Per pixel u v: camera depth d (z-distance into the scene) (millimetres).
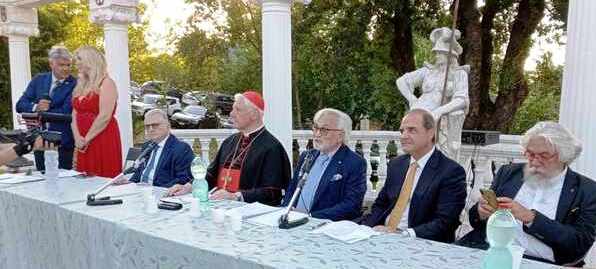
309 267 1657
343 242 1972
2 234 3102
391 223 2785
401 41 9391
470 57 7988
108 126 4109
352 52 9500
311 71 10812
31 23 7875
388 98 10086
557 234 2184
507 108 8547
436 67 4578
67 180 3402
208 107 13484
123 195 2904
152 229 2154
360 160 3068
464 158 5254
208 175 3648
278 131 4855
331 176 3020
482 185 5062
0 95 12375
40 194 2893
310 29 9977
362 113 10773
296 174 3285
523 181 2562
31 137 3266
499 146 5246
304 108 11914
